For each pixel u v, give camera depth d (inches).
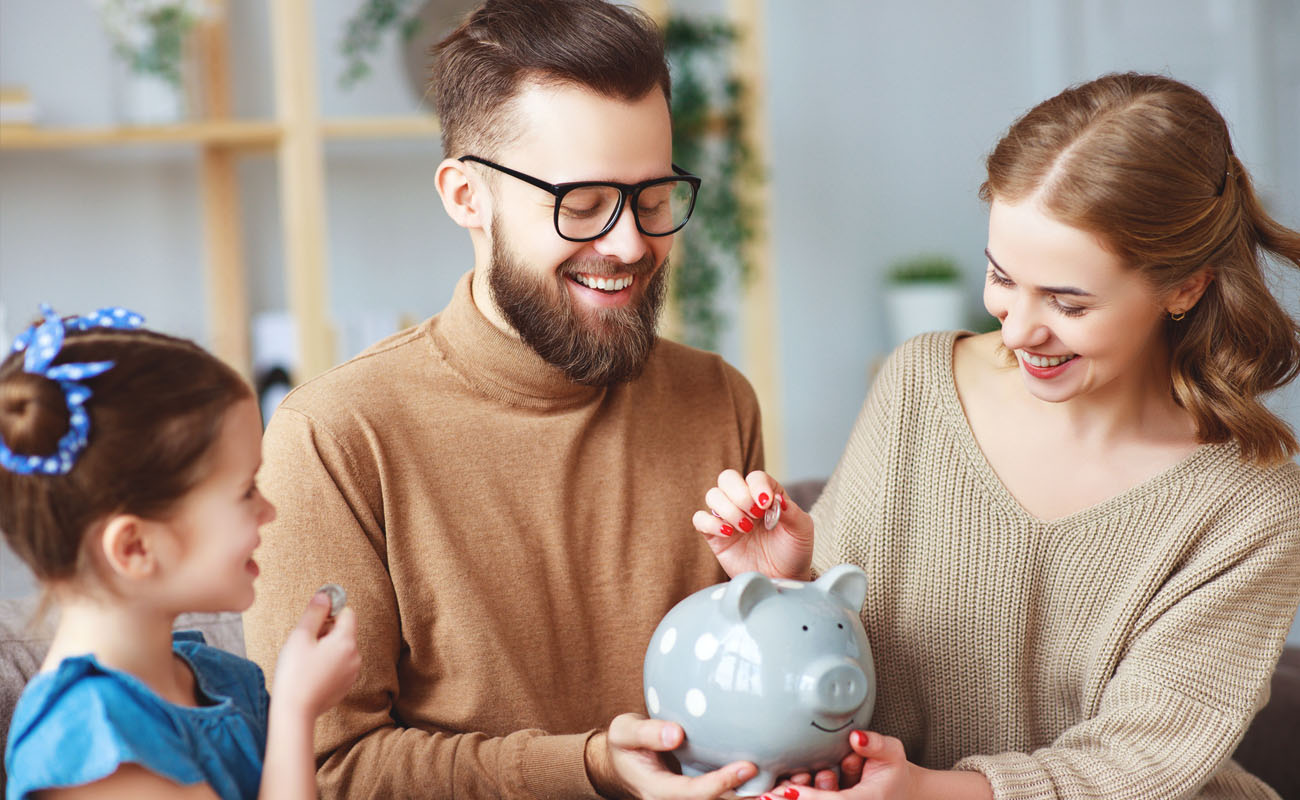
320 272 112.9
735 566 42.4
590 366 41.7
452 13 121.8
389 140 126.8
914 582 46.6
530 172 40.1
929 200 149.2
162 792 29.6
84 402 29.5
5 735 42.5
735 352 144.4
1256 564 42.2
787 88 144.2
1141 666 41.9
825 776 35.6
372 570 41.5
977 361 48.5
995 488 45.4
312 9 123.0
